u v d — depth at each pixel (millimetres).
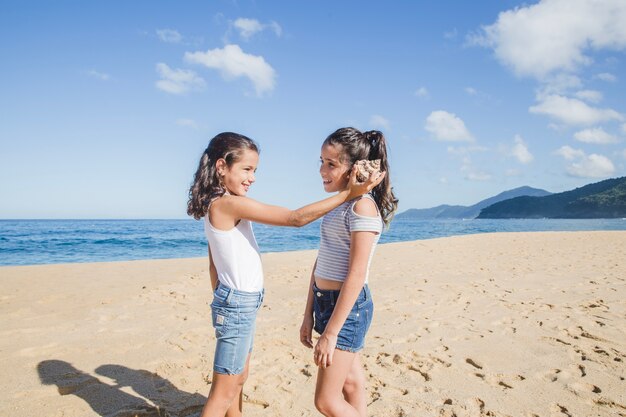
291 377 3258
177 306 5641
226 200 1975
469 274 8469
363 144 2021
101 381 3137
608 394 2934
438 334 4355
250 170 2094
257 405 2814
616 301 5809
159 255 17016
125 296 6277
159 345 3990
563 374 3291
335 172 2006
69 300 5973
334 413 1853
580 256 11656
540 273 8500
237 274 2012
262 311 5449
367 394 2975
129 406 2736
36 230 40438
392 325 4707
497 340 4148
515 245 15469
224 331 2012
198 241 24406
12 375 3217
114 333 4359
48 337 4203
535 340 4145
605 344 4016
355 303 1904
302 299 6246
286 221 1847
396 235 34969
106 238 26984
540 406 2777
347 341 1867
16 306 5578
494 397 2902
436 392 2984
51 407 2709
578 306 5551
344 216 1921
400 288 6957
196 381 3184
